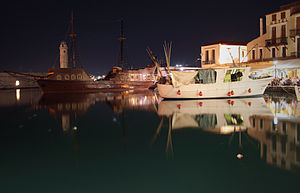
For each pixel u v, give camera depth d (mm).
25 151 8812
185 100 24844
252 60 39219
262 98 24859
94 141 10031
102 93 42094
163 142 9727
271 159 7664
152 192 5820
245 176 6570
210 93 25078
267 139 9773
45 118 15508
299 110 16531
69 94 39812
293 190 5777
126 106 21359
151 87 59938
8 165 7523
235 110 17062
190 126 12453
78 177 6656
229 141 9641
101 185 6188
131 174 6805
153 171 6977
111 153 8516
